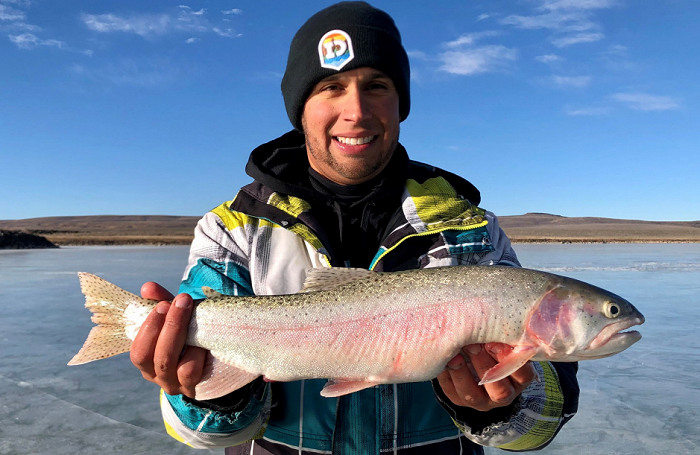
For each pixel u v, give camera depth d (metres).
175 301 0.59
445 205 0.72
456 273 0.67
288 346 0.66
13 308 3.29
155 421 1.58
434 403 0.65
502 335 0.65
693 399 1.66
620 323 0.65
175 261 7.28
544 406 0.61
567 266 5.88
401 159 0.77
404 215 0.71
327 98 0.71
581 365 2.04
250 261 0.70
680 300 3.43
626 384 1.81
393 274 0.68
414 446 0.62
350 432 0.62
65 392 1.80
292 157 0.78
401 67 0.73
